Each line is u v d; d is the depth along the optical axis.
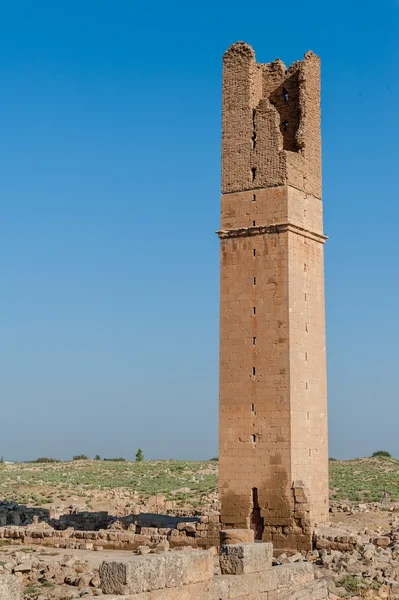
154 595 26.92
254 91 66.31
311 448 61.91
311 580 36.12
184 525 61.56
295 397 60.78
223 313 63.44
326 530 58.44
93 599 25.33
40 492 108.94
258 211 63.19
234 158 64.88
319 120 67.88
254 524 60.12
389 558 49.97
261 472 60.25
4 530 65.75
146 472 141.50
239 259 63.44
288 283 61.50
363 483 112.81
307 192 65.00
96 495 104.38
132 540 61.34
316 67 67.88
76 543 62.41
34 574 46.53
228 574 31.50
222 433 62.12
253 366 61.75
